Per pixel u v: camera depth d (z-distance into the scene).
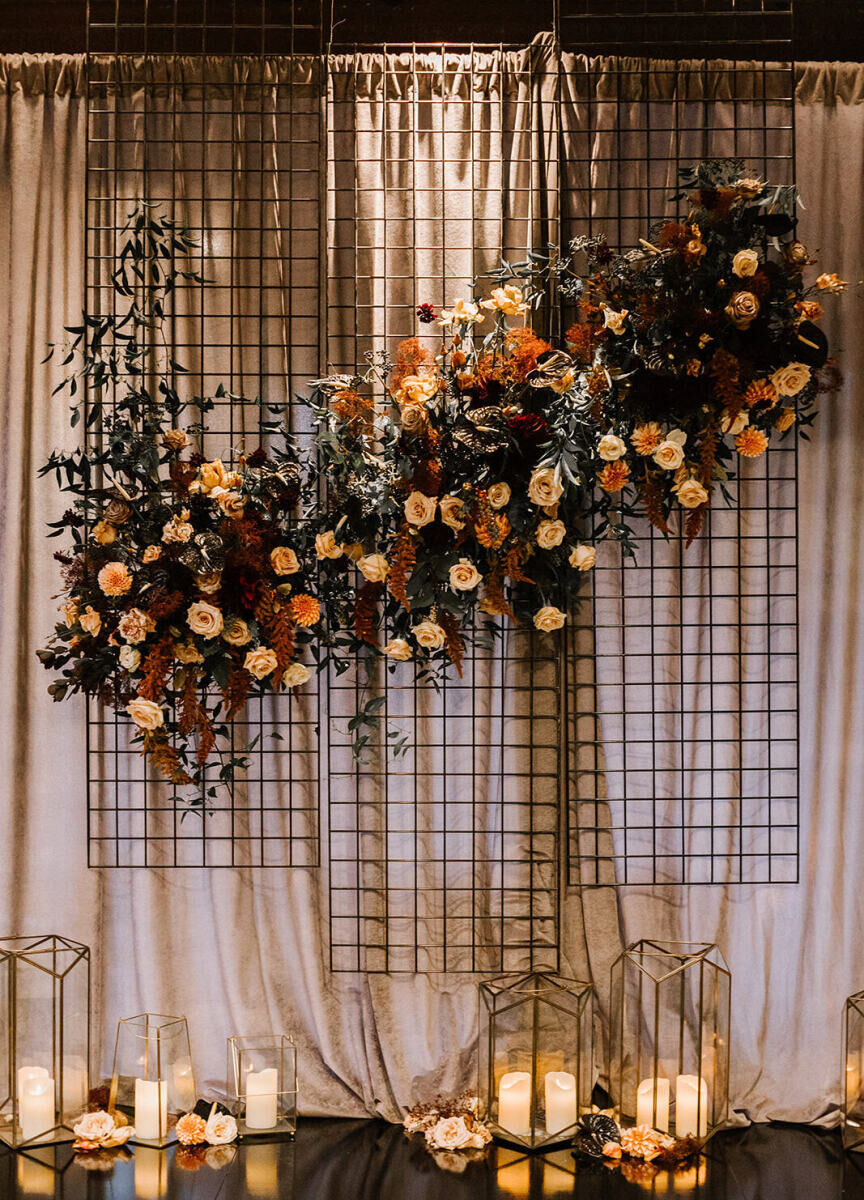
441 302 2.75
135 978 2.76
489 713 2.76
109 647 2.49
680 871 2.76
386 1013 2.74
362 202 2.75
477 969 2.75
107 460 2.50
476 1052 2.75
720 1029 2.62
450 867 2.76
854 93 2.79
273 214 2.77
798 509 2.74
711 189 2.39
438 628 2.42
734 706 2.78
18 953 2.59
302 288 2.73
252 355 2.77
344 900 2.75
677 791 2.78
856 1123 2.61
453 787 2.77
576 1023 2.61
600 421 2.44
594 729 2.77
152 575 2.42
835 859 2.78
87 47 2.63
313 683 2.78
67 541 2.78
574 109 2.75
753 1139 2.67
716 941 2.77
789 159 2.75
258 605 2.42
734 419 2.38
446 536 2.41
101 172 2.72
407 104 2.74
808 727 2.79
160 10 2.81
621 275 2.43
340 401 2.47
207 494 2.45
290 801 2.69
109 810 2.74
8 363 2.76
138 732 2.66
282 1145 2.61
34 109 2.77
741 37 2.82
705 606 2.79
